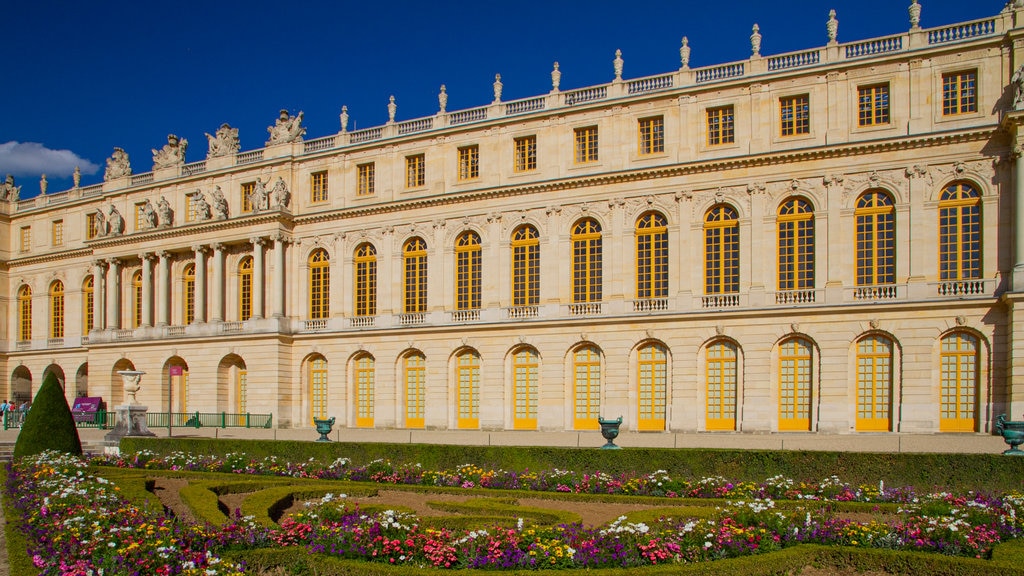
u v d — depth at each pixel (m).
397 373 57.50
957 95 44.31
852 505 23.16
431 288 56.88
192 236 65.31
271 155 64.44
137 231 67.81
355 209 59.62
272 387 60.03
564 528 18.36
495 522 20.59
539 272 53.62
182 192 68.56
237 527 18.36
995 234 42.78
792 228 47.28
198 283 64.75
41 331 78.94
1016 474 25.47
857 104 46.28
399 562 17.03
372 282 59.97
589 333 51.16
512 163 55.00
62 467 30.16
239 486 28.70
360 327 59.12
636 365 50.34
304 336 60.88
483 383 54.19
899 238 44.66
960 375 43.25
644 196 50.62
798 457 27.78
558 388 51.78
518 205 54.28
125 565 15.02
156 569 15.15
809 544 17.98
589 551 16.59
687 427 48.03
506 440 43.97
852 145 45.50
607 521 21.94
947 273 43.97
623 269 50.81
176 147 69.62
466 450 31.88
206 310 65.25
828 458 27.41
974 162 43.44
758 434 45.66
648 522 20.41
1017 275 41.25
